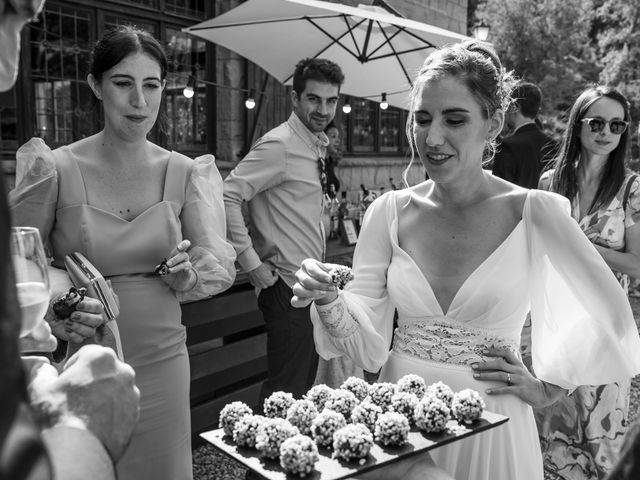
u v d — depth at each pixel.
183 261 2.06
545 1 14.32
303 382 3.61
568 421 2.95
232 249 2.34
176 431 2.17
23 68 4.20
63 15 4.39
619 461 0.83
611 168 3.14
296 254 3.54
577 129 3.19
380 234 1.85
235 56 5.51
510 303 1.67
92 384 0.83
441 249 1.72
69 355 1.80
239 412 1.19
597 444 2.88
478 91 1.54
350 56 4.88
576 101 3.22
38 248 1.06
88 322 1.78
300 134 3.55
